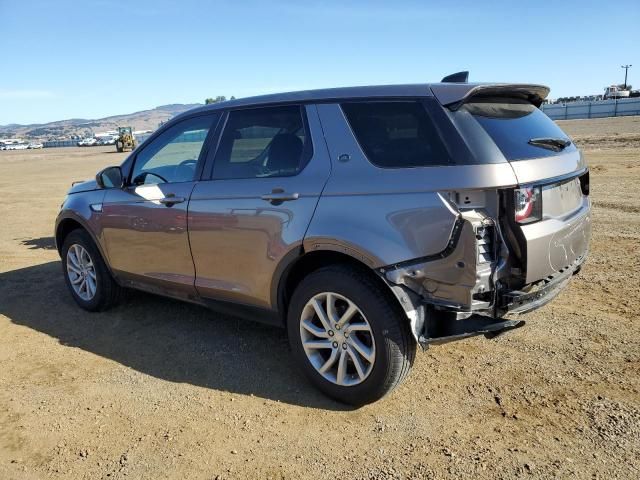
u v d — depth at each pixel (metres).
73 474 3.01
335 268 3.44
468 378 3.79
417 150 3.24
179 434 3.33
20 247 8.64
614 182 11.74
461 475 2.83
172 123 4.62
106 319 5.26
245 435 3.28
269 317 3.94
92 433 3.38
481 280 3.07
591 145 20.88
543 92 3.85
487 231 3.10
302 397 3.69
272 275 3.74
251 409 3.57
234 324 5.01
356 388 3.43
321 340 3.61
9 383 4.06
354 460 3.00
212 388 3.86
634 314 4.68
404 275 3.15
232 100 4.24
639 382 3.61
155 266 4.62
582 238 3.75
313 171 3.56
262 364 4.19
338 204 3.38
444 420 3.32
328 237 3.36
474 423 3.27
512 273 3.19
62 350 4.61
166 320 5.16
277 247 3.65
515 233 3.11
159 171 4.62
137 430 3.39
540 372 3.81
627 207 9.12
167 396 3.78
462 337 3.13
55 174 25.62
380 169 3.30
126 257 4.87
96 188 5.23
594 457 2.91
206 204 4.09
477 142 3.14
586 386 3.60
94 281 5.38
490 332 3.14
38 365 4.34
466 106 3.30
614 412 3.29
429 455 3.00
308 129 3.68
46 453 3.21
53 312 5.52
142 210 4.59
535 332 4.44
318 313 3.54
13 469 3.08
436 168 3.14
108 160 37.88
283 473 2.93
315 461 3.01
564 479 2.76
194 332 4.86
